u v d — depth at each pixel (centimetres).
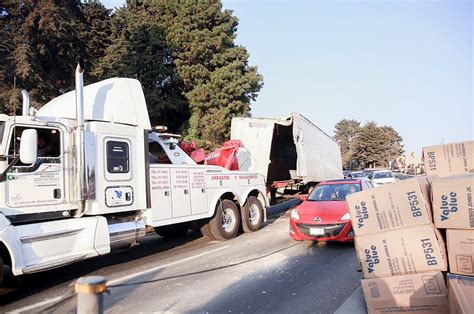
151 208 791
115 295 573
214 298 543
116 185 730
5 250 567
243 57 2364
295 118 1639
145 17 2462
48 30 1695
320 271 660
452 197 384
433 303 381
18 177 599
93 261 814
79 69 676
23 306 545
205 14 2277
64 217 663
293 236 873
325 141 2106
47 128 642
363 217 425
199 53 2253
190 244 976
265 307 501
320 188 1005
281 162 1897
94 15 2681
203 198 939
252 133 1508
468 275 371
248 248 881
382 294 402
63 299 571
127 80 814
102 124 716
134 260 811
